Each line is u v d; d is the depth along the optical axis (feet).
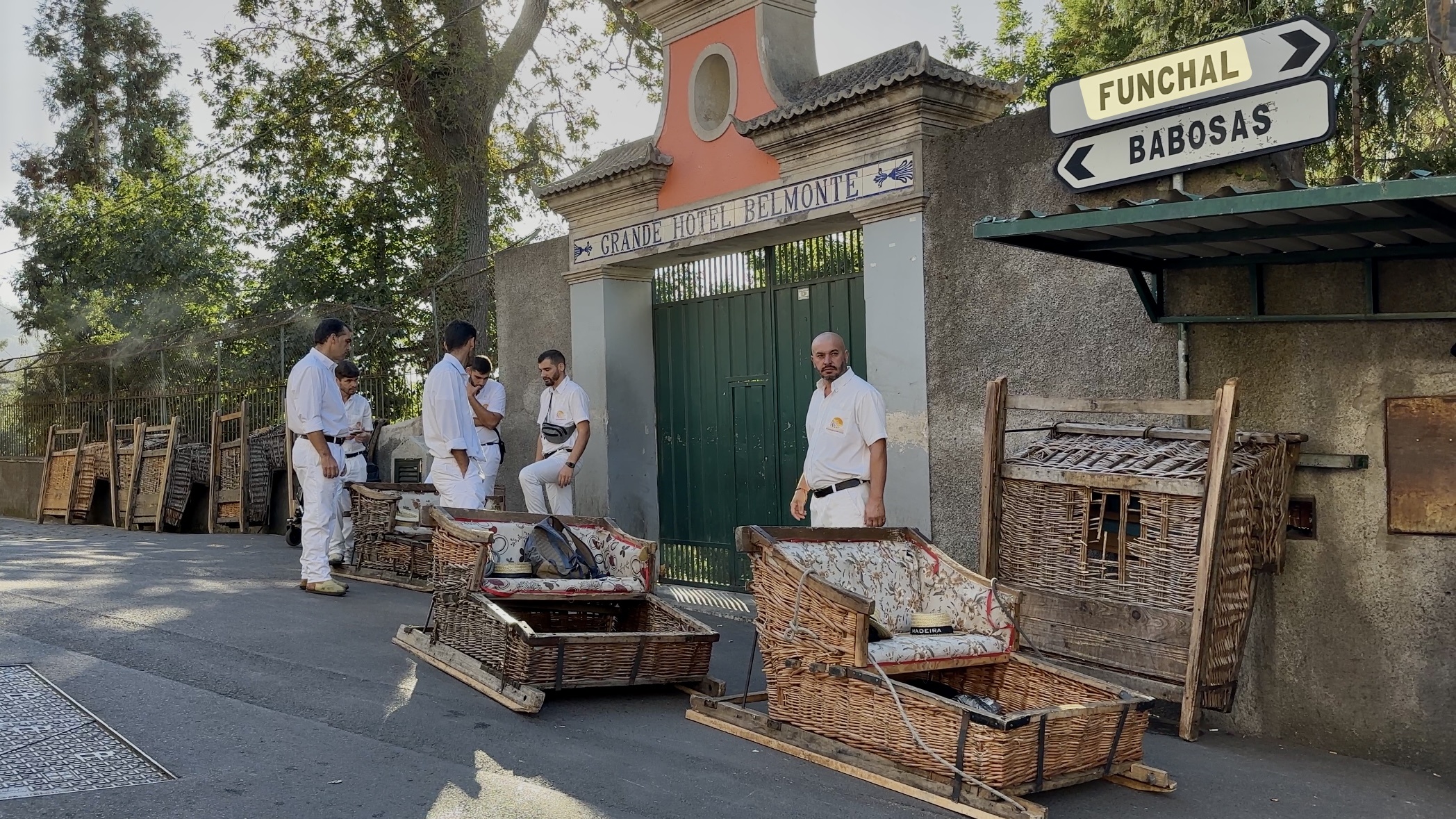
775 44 28.96
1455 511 17.48
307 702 18.57
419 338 62.39
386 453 44.29
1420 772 17.62
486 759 16.29
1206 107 18.58
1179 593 18.07
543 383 36.29
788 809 14.73
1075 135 20.67
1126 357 21.27
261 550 39.73
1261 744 18.94
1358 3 44.50
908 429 25.20
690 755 16.93
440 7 63.16
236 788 14.55
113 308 84.84
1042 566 19.83
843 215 26.68
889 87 24.80
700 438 32.96
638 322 34.24
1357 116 30.42
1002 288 23.32
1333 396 18.70
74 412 63.05
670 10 31.24
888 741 15.85
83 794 13.99
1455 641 17.47
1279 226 17.03
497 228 74.18
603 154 35.53
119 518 54.03
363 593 29.37
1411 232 16.67
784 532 18.25
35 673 19.54
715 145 30.19
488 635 19.77
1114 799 15.85
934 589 19.08
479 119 65.00
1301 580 18.99
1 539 46.16
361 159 72.64
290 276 72.33
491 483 32.99
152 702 18.11
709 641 20.35
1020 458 20.45
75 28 112.88
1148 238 18.13
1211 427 17.97
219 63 68.64
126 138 110.22
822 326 29.09
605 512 33.32
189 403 55.06
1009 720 14.47
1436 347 17.70
